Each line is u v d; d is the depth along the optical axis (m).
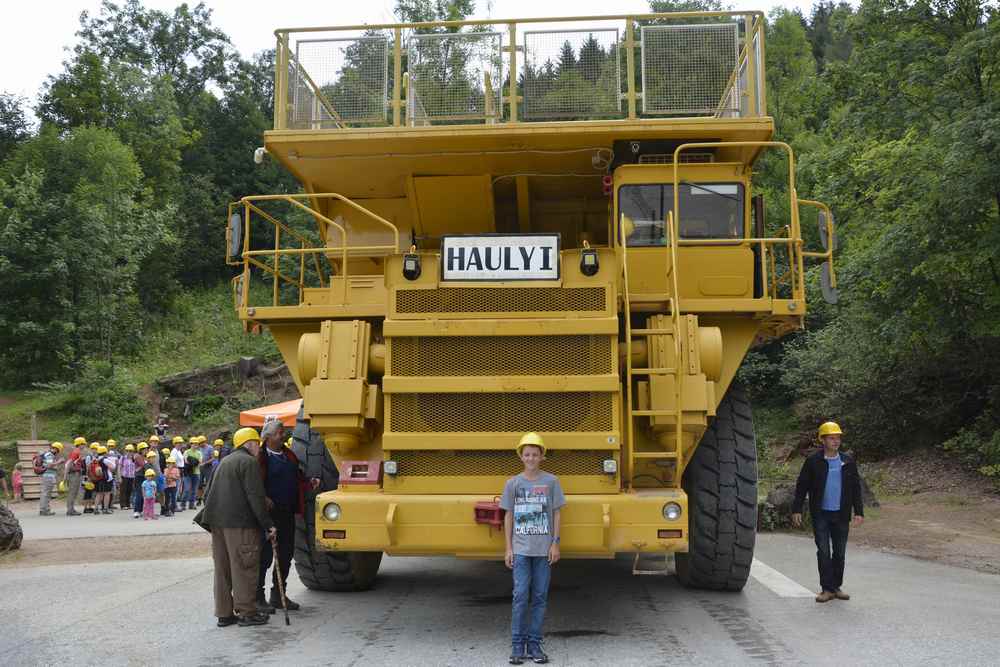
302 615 7.48
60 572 10.68
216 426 36.34
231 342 47.62
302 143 8.17
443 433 6.48
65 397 38.16
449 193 8.89
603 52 8.51
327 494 6.43
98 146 48.50
